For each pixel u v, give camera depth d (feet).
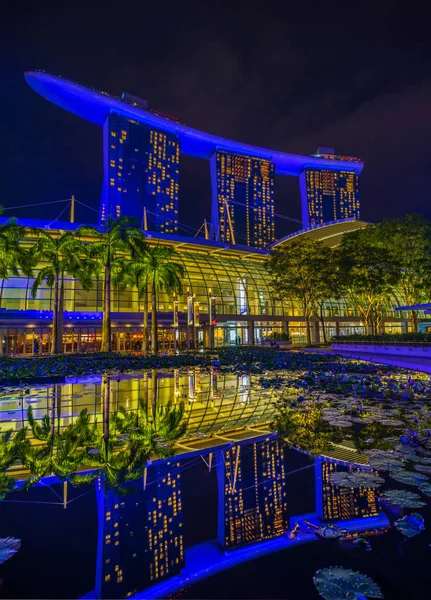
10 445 23.31
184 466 19.52
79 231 133.39
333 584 9.67
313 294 156.87
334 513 13.91
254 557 11.19
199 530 12.87
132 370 77.10
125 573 10.32
